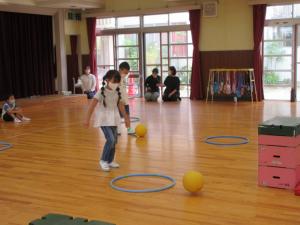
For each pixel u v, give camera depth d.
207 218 3.34
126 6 13.15
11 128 8.12
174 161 5.20
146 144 6.22
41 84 13.04
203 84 12.38
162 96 12.27
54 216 2.35
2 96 12.03
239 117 8.68
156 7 12.67
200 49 12.29
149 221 3.31
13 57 12.28
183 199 3.80
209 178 4.43
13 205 3.77
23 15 12.38
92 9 13.70
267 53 11.70
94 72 13.83
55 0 11.78
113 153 4.92
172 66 12.27
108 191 4.10
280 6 11.34
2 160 5.49
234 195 3.87
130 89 13.64
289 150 3.93
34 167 5.10
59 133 7.39
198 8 12.00
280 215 3.36
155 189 4.06
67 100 11.90
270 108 9.97
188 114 9.30
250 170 4.70
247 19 11.58
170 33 12.87
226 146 5.96
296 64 11.39
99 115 4.79
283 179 4.00
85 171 4.86
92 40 13.69
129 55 13.61
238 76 11.72
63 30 12.89
